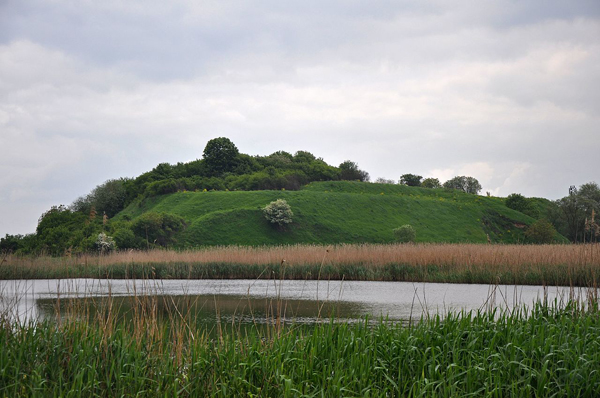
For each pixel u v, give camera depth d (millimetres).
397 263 26891
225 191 75938
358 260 28047
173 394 5945
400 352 6891
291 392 5855
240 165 90000
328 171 95375
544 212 86312
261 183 80250
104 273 26125
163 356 6816
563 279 19344
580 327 7844
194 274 28141
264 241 60406
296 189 82938
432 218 75562
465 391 6273
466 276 23438
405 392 6332
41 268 23312
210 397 6062
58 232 42688
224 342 7094
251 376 6328
